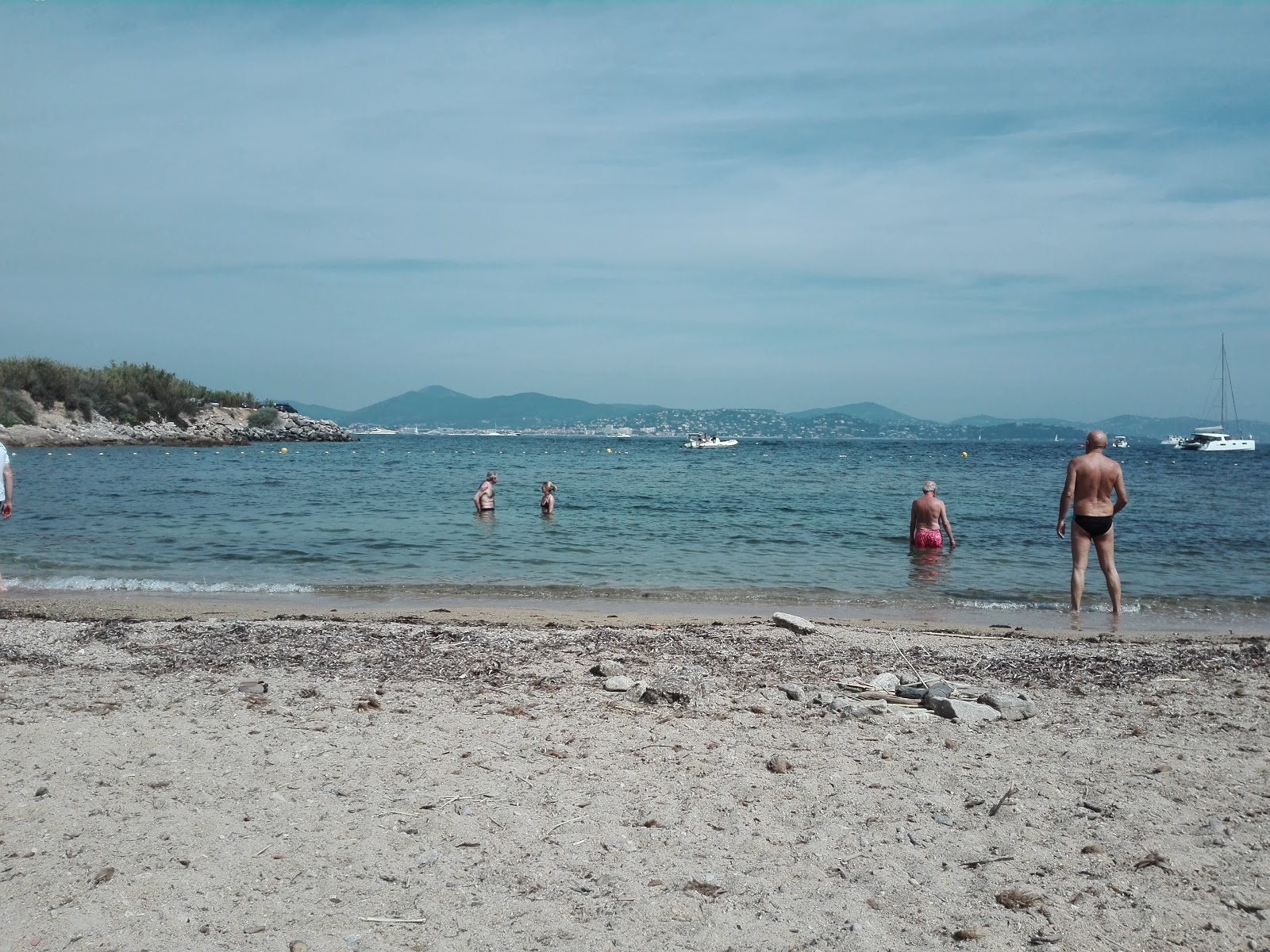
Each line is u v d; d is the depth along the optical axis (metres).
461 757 5.18
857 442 178.75
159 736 5.45
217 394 98.38
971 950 3.23
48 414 70.00
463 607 11.45
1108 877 3.80
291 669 7.36
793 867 3.86
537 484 35.12
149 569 14.13
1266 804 4.58
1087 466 11.45
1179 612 11.70
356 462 55.25
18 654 7.82
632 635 8.99
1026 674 7.49
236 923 3.35
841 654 8.20
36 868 3.73
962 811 4.48
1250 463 73.62
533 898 3.57
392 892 3.60
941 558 16.23
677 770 5.01
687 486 34.47
